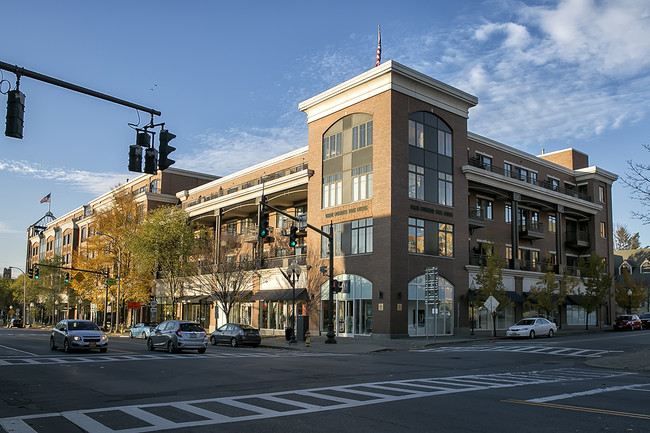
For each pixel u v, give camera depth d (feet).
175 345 87.51
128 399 39.32
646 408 35.35
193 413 33.35
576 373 59.82
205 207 188.44
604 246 200.34
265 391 43.29
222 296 147.23
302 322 120.98
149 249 169.58
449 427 29.19
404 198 127.03
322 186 143.02
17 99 38.99
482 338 129.18
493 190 156.25
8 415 32.86
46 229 380.37
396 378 52.75
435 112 137.59
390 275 121.49
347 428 28.96
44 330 225.97
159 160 49.88
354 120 136.46
